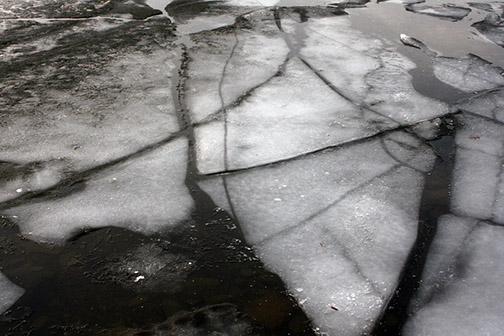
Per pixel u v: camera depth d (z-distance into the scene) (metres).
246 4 3.84
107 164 1.77
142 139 1.93
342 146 1.93
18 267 1.30
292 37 3.13
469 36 3.27
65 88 2.31
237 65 2.66
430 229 1.50
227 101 2.26
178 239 1.43
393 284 1.28
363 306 1.21
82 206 1.54
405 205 1.60
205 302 1.21
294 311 1.19
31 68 2.50
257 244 1.42
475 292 1.26
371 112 2.20
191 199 1.60
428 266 1.35
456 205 1.61
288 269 1.33
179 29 3.20
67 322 1.14
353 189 1.67
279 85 2.44
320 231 1.47
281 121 2.11
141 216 1.51
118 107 2.17
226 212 1.55
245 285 1.27
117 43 2.89
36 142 1.88
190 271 1.31
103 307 1.19
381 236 1.46
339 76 2.57
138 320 1.16
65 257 1.34
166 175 1.72
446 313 1.20
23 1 3.70
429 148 1.94
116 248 1.38
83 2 3.74
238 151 1.88
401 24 3.49
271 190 1.66
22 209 1.52
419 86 2.49
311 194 1.64
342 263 1.35
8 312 1.17
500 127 2.11
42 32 3.04
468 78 2.60
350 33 3.25
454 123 2.13
